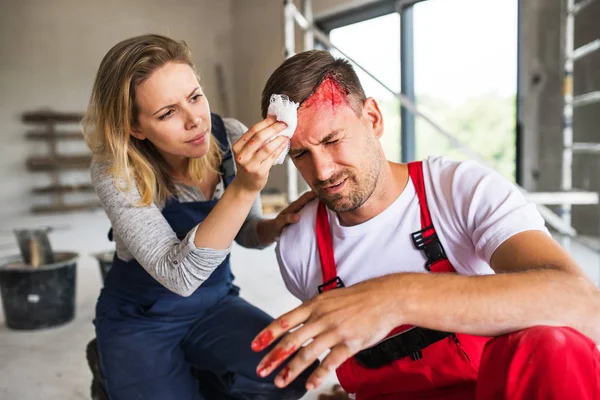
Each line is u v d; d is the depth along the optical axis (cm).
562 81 418
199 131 128
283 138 100
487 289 79
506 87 458
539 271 82
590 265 321
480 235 104
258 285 314
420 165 117
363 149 106
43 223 616
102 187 134
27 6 729
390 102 566
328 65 106
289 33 361
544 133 432
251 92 786
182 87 123
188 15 802
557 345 72
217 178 152
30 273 258
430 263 112
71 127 772
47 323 265
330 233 123
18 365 222
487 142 505
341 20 594
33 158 738
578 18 407
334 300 81
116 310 147
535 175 439
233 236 114
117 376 142
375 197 114
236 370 144
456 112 518
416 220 114
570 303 78
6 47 723
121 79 123
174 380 149
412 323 79
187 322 152
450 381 110
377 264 116
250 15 767
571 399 70
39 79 744
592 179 413
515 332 78
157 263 122
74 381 206
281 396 144
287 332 83
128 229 129
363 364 115
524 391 74
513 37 439
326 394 187
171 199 143
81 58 765
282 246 130
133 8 781
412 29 528
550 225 421
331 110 102
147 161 135
